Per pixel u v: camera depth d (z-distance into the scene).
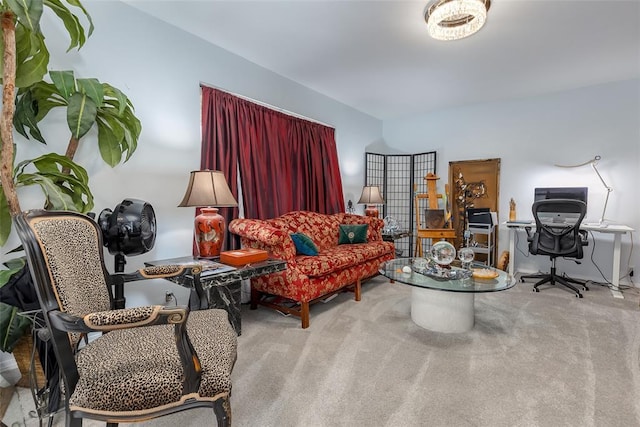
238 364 1.96
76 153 2.10
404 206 5.49
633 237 3.71
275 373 1.86
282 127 3.66
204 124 2.83
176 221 2.67
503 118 4.53
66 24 1.60
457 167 4.93
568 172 4.08
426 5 2.28
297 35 2.74
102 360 1.09
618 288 3.43
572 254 3.33
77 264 1.21
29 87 1.68
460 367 1.92
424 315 2.51
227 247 3.05
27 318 1.49
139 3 2.31
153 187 2.51
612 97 3.79
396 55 3.10
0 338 1.45
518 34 2.67
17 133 1.86
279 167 3.58
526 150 4.36
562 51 2.99
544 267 4.29
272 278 2.73
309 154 4.07
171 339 1.25
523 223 3.98
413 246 5.43
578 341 2.24
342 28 2.61
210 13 2.42
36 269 1.01
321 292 2.71
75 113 1.62
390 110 5.07
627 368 1.88
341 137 4.69
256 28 2.63
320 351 2.13
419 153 5.28
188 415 1.51
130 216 1.84
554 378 1.79
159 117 2.54
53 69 1.99
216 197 2.34
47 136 1.98
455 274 2.50
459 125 4.89
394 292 3.46
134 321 0.96
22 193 1.91
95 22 2.16
